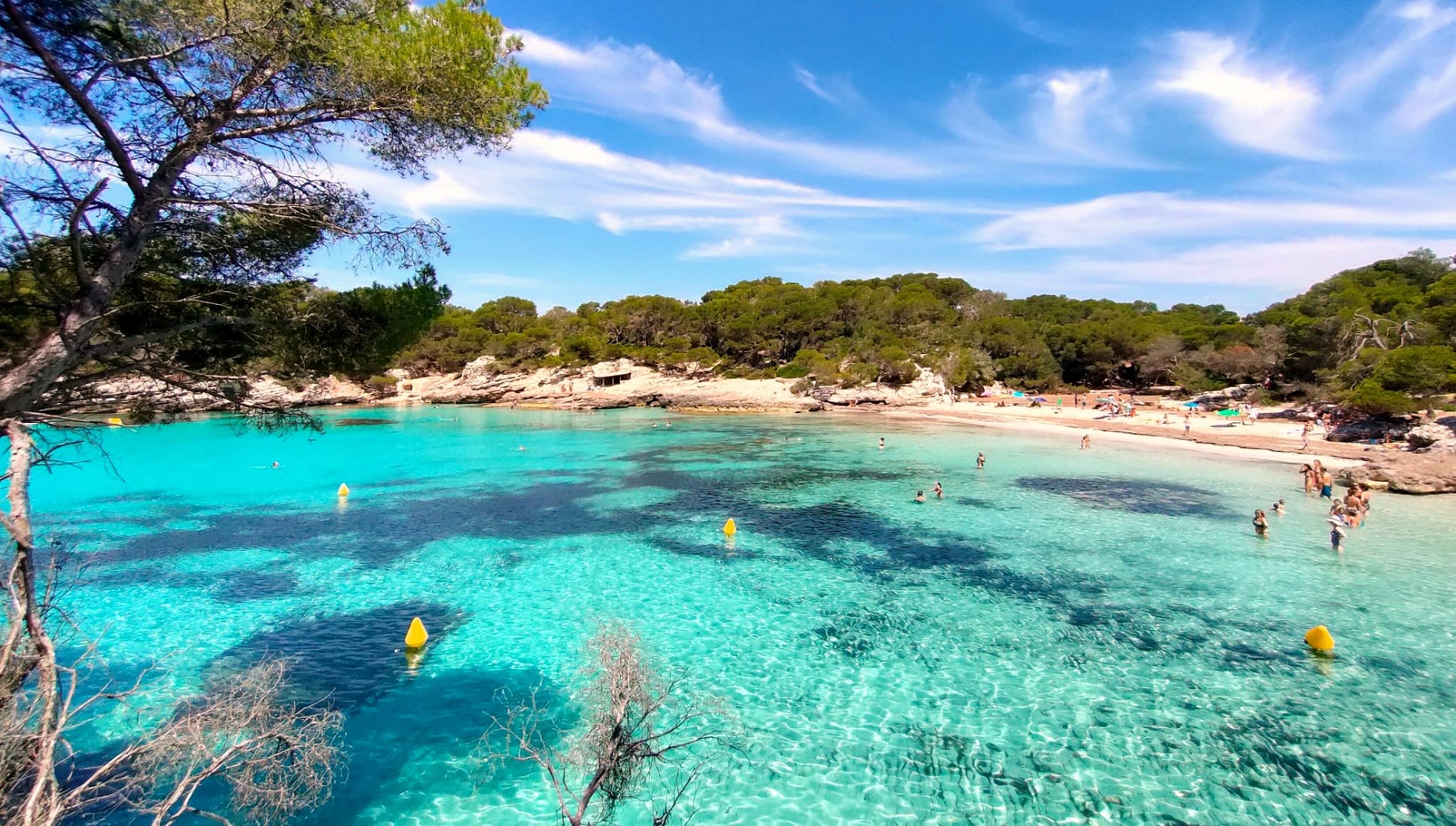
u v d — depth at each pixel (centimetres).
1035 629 1520
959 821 877
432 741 1066
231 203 813
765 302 10281
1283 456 4116
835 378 8044
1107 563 2027
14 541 495
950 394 8269
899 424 6419
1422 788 938
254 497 3019
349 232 916
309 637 1480
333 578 1886
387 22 891
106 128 641
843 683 1268
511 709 1172
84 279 643
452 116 955
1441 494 2978
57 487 3206
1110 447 4638
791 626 1546
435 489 3222
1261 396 6562
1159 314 10456
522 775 976
